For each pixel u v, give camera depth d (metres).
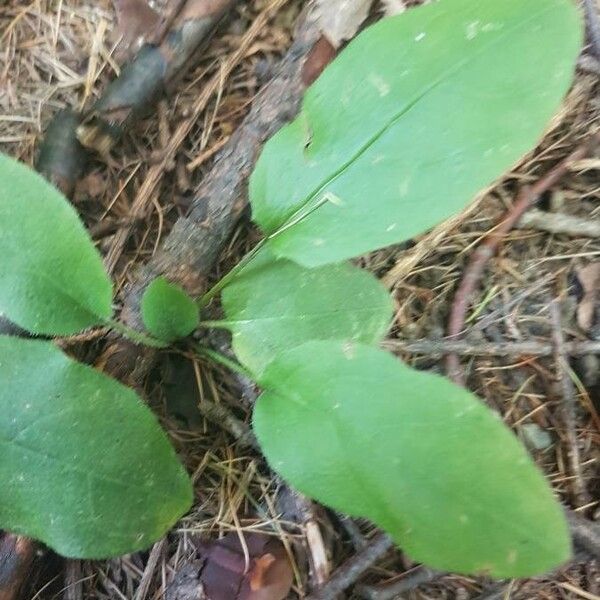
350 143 0.27
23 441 0.27
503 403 0.35
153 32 0.38
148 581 0.32
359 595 0.33
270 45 0.39
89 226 0.37
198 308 0.33
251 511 0.34
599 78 0.38
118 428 0.27
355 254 0.27
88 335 0.33
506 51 0.25
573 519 0.32
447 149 0.26
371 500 0.25
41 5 0.40
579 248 0.36
